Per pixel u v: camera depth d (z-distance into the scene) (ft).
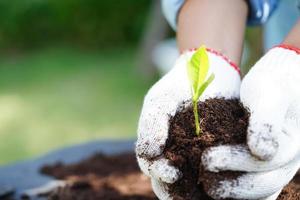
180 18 2.87
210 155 2.15
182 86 2.38
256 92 2.27
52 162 3.70
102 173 3.49
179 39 2.82
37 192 3.26
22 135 7.75
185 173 2.24
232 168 2.15
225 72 2.50
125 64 10.95
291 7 3.37
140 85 9.60
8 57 11.98
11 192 3.25
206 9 2.79
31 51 12.30
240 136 2.22
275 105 2.21
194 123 2.29
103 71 10.50
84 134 7.65
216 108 2.34
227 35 2.73
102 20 12.32
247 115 2.26
